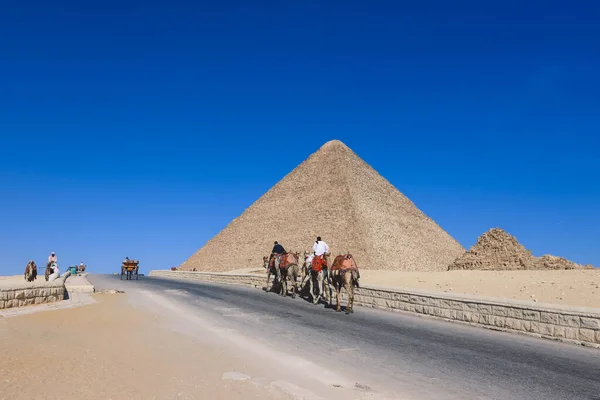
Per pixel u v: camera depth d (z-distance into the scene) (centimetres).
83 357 1155
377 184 14875
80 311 1973
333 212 13012
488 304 1677
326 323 1783
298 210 13988
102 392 873
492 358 1209
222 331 1572
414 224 14238
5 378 941
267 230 13962
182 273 6662
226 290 3453
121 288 3672
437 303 1908
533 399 889
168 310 2130
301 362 1141
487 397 898
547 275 3412
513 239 5991
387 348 1326
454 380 1009
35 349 1224
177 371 1033
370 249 11269
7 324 1608
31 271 2959
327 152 15488
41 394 849
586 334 1364
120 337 1430
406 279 4038
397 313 2094
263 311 2139
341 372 1066
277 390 892
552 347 1341
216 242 15312
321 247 2523
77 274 6412
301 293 2995
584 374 1060
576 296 2281
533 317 1517
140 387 908
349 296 2105
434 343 1398
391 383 983
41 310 1989
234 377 976
